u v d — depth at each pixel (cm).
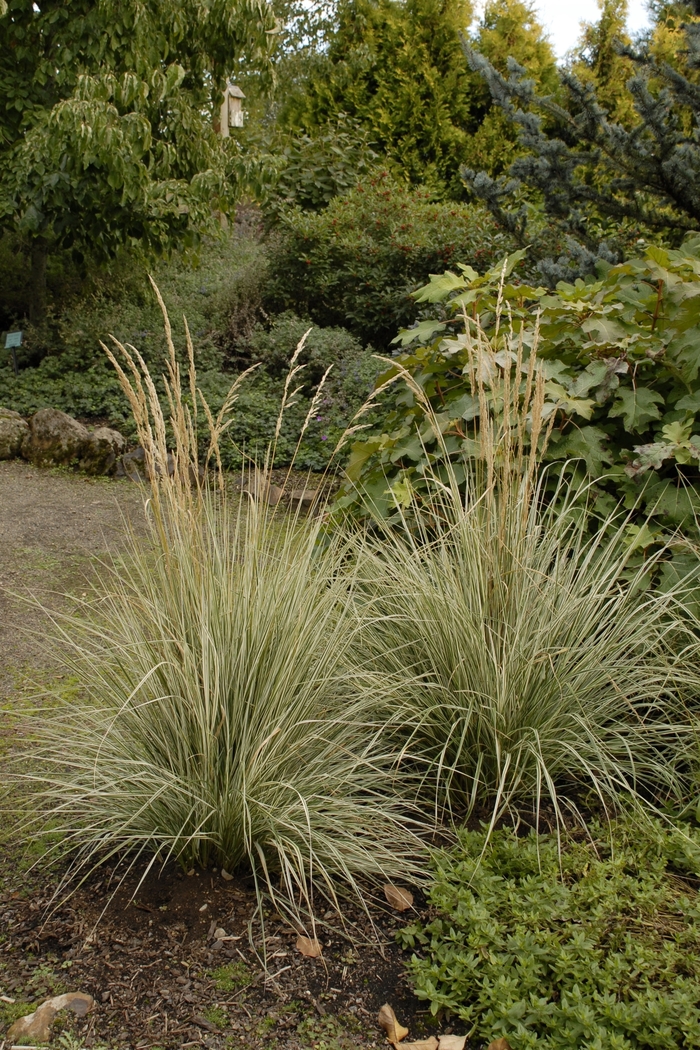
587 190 554
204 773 224
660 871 222
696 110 530
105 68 720
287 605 246
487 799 264
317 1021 190
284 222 879
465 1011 186
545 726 257
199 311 871
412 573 283
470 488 331
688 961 191
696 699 294
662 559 318
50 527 521
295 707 238
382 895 231
